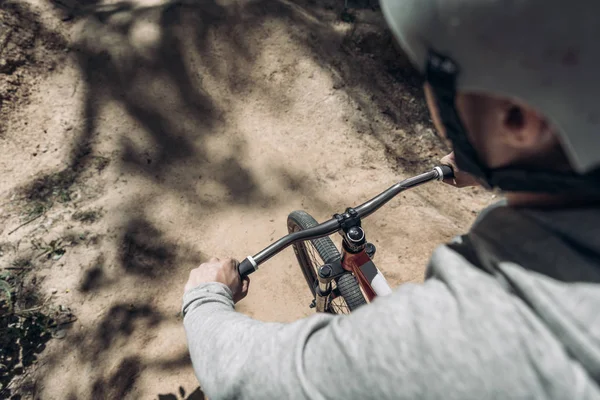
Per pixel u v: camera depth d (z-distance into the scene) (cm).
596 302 39
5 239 307
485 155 50
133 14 407
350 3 464
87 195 332
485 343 41
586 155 41
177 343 280
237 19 415
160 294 301
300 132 391
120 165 347
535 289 42
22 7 376
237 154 372
